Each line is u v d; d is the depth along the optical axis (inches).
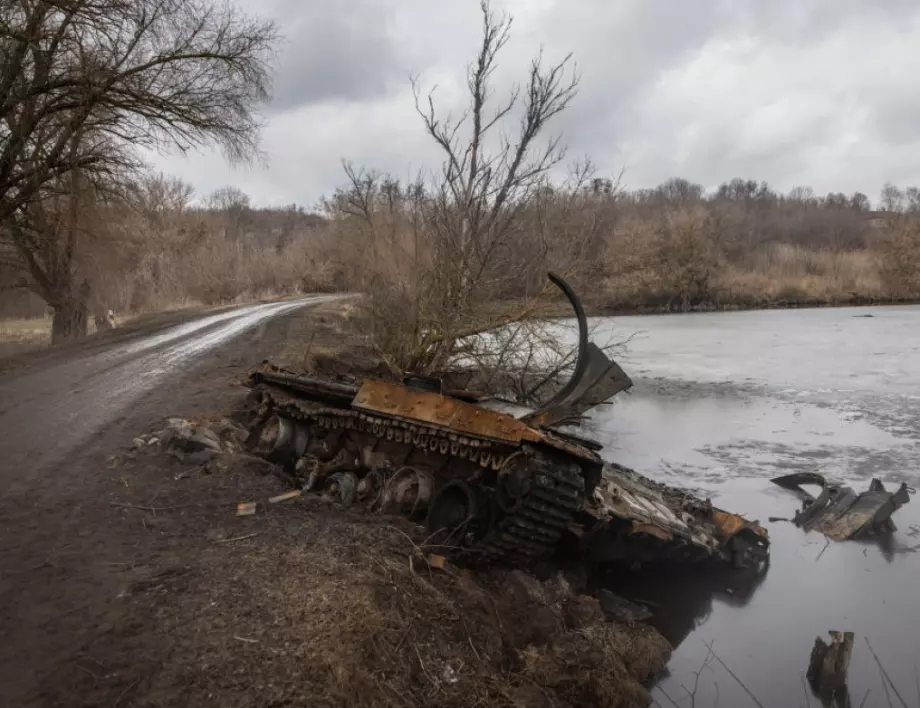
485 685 188.1
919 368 910.4
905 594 332.8
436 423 282.8
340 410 335.9
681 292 1796.3
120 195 840.9
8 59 655.8
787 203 3602.4
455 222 543.8
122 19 659.4
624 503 316.2
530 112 526.9
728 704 242.5
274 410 378.3
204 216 1893.5
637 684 238.4
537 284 559.2
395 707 164.4
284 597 193.8
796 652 280.2
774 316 1641.2
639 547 327.6
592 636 243.3
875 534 407.2
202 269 1755.7
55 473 295.6
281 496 282.8
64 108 707.4
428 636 196.5
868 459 543.8
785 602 324.8
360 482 322.3
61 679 158.1
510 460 255.4
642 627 286.7
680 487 486.0
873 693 251.6
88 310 1003.9
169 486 285.9
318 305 1228.5
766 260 2220.7
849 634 263.9
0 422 380.5
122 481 288.0
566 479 247.9
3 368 563.2
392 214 612.1
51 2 619.2
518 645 225.8
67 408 415.2
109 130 751.7
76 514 252.5
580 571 319.0
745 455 563.8
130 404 426.6
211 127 738.2
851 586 341.4
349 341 715.4
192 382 503.2
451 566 246.7
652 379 885.2
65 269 910.4
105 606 188.4
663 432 637.9
